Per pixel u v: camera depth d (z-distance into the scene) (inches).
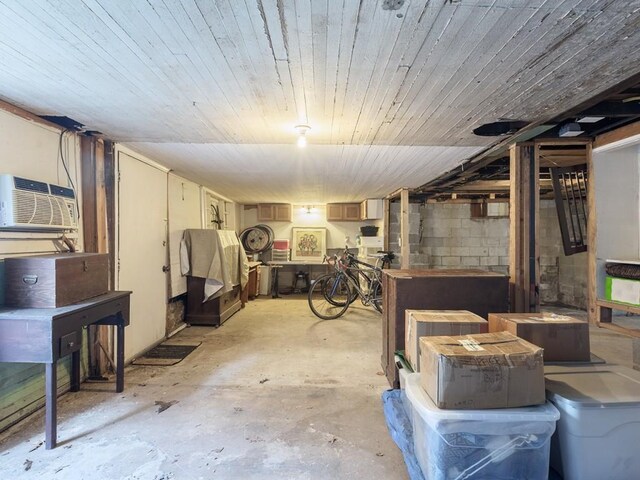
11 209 75.9
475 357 55.4
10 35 52.7
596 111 88.4
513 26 50.4
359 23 49.5
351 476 67.5
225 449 75.6
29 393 87.0
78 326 79.7
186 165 148.0
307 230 294.0
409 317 84.0
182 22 49.4
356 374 117.4
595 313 113.0
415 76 66.4
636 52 57.8
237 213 291.0
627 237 111.8
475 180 185.2
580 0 44.4
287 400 98.3
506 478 54.2
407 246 212.4
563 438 56.3
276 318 199.6
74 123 95.4
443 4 45.2
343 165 147.3
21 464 69.9
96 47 56.3
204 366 124.0
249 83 69.8
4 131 79.7
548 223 246.7
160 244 152.0
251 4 45.3
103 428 83.2
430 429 56.2
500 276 98.5
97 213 109.0
